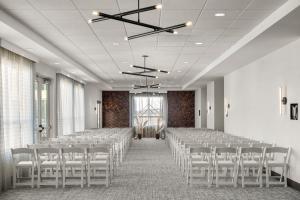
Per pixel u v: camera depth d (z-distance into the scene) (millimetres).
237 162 9352
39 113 14047
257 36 8953
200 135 14148
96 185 9352
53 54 11703
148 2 7156
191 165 9094
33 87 12055
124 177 10477
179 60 14906
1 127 9203
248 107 13875
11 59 10180
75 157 10305
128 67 17234
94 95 25562
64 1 7062
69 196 8133
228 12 7820
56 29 9383
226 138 12438
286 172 9164
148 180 9992
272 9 7555
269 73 11406
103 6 7410
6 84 9734
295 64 9375
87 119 25328
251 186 9164
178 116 32344
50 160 10312
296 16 7145
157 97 32125
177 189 8781
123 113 32000
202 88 28359
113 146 11336
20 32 8625
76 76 18969
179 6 7406
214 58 14281
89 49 12320
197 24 8867
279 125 10492
